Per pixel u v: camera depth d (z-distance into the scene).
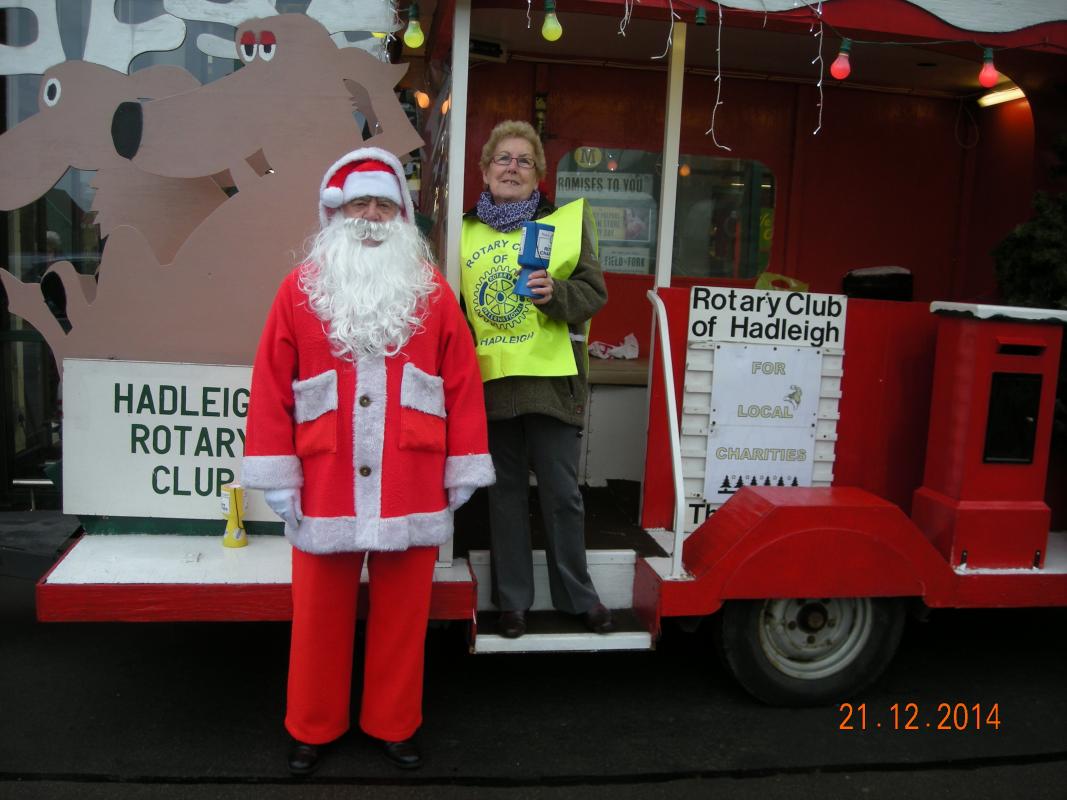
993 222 4.90
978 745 3.20
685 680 3.65
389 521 2.61
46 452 4.84
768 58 4.47
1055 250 3.75
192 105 3.15
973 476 3.45
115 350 3.22
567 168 4.79
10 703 3.29
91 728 3.11
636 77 4.77
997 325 3.40
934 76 4.61
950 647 4.11
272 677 3.55
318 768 2.87
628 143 4.80
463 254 3.19
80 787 2.75
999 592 3.38
